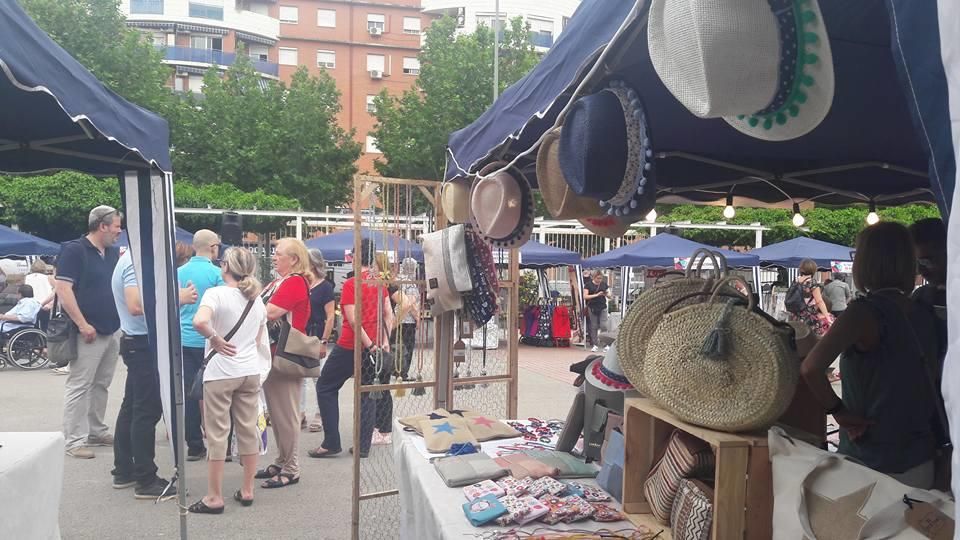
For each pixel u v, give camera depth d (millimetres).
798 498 1585
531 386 9969
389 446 5918
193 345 5469
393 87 55844
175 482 4910
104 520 4438
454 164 3656
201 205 19031
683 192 5281
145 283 4270
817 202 5504
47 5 22906
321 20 54938
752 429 1831
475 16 50031
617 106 1946
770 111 1456
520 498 2375
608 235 2834
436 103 24203
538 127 2971
